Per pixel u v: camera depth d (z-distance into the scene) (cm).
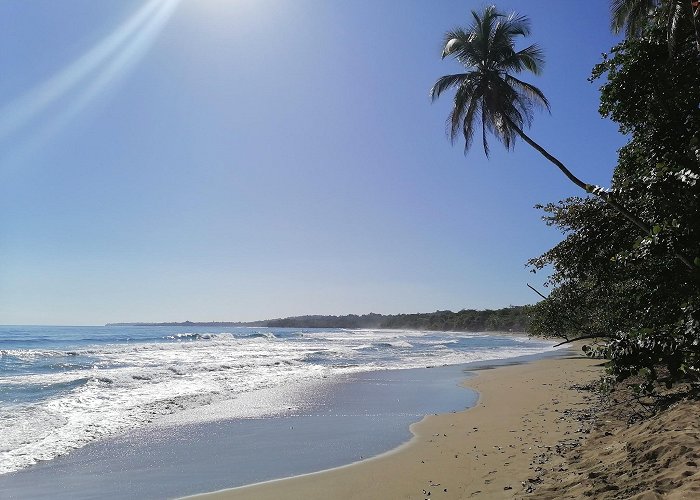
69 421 1138
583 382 1698
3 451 900
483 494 596
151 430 1076
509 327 9212
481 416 1179
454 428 1054
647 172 407
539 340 5928
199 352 3462
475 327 10488
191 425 1126
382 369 2403
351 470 773
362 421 1167
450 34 1683
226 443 967
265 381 1892
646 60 797
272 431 1069
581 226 879
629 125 841
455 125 1664
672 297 585
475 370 2342
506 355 3453
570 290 1334
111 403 1366
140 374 1988
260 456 875
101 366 2417
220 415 1238
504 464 729
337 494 665
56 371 2169
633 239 760
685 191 365
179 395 1506
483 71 1611
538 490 547
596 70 884
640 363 296
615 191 411
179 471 793
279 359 2898
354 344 4747
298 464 821
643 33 866
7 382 1716
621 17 1609
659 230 334
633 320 920
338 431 1065
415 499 620
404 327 14275
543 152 1236
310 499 650
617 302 1039
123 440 990
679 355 284
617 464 546
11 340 4869
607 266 850
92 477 766
